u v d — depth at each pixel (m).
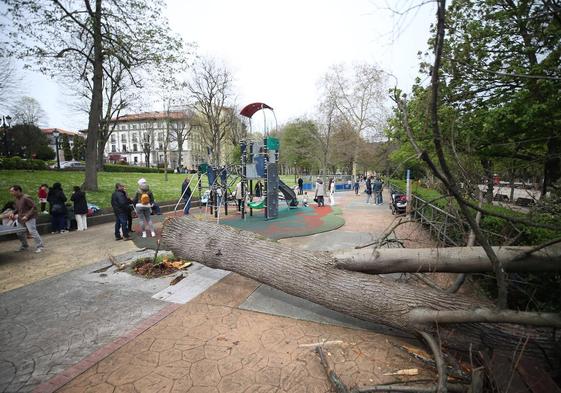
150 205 8.42
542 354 2.56
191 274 5.29
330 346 3.15
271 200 11.87
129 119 59.94
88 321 3.65
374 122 30.75
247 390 2.53
